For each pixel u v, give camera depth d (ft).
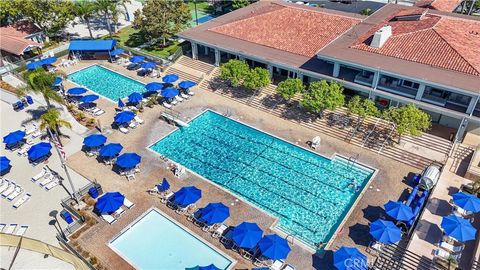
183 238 109.40
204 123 160.86
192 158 141.38
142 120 159.74
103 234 109.40
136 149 143.64
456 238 98.53
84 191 121.49
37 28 219.00
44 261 103.81
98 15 248.93
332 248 105.09
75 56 212.02
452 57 140.15
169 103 171.83
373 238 107.34
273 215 117.08
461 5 245.65
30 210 117.29
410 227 107.76
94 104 172.55
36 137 150.00
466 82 128.36
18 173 131.95
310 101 146.30
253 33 191.52
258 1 242.99
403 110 131.95
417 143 140.26
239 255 103.19
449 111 134.00
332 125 153.28
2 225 111.86
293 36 185.57
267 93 173.17
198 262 102.47
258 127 156.46
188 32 197.67
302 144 146.30
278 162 139.13
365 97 159.74
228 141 150.20
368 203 119.03
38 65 191.93
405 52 147.13
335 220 116.06
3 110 167.22
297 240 107.55
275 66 170.60
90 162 136.77
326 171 134.41
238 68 167.22
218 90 181.27
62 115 161.79
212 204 110.11
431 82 130.41
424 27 157.99
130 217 114.83
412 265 97.35
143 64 195.93
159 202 120.16
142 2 294.25
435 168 122.62
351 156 139.44
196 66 197.36
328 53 152.25
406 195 121.70
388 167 133.49
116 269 99.76
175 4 216.13
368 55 149.07
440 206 116.78
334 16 193.26
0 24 217.56
